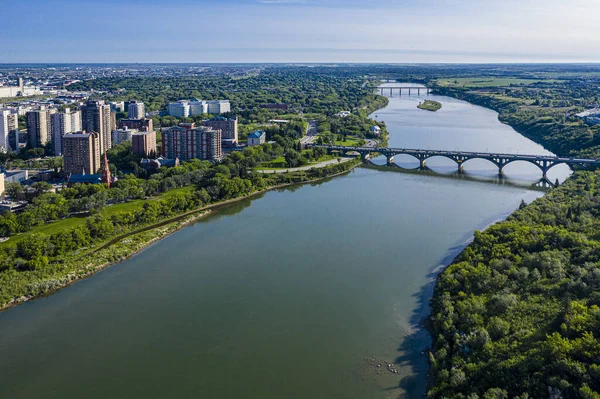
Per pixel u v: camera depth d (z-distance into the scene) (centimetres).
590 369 15450
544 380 15925
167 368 19488
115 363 19838
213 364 19675
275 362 19725
